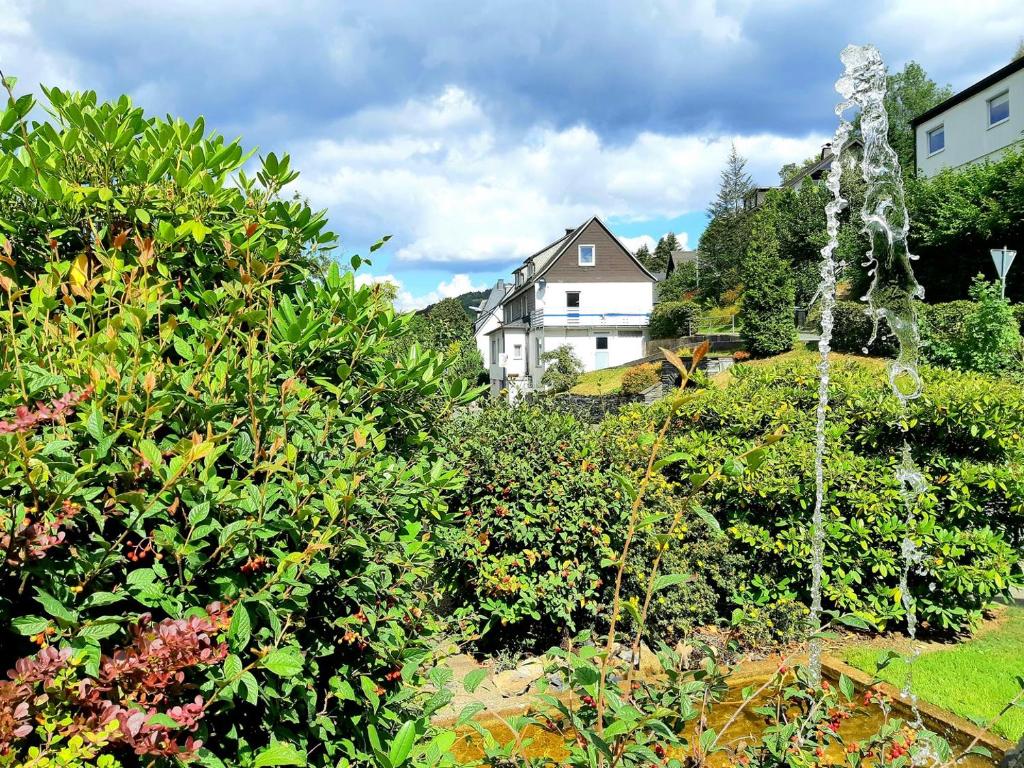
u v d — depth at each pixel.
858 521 4.81
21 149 2.62
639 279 38.94
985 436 4.98
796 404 5.97
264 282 2.51
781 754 2.06
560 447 4.94
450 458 3.47
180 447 1.69
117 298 2.37
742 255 43.25
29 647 1.59
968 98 23.80
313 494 2.06
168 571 1.77
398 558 2.23
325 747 2.06
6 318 1.92
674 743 1.64
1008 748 3.35
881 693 2.60
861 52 4.86
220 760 1.62
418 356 3.00
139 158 2.66
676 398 1.62
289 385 2.17
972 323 12.60
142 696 1.41
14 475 1.44
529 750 3.29
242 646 1.59
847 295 26.06
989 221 20.06
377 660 2.15
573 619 4.80
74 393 1.73
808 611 4.68
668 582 1.69
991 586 4.74
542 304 38.88
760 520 5.16
